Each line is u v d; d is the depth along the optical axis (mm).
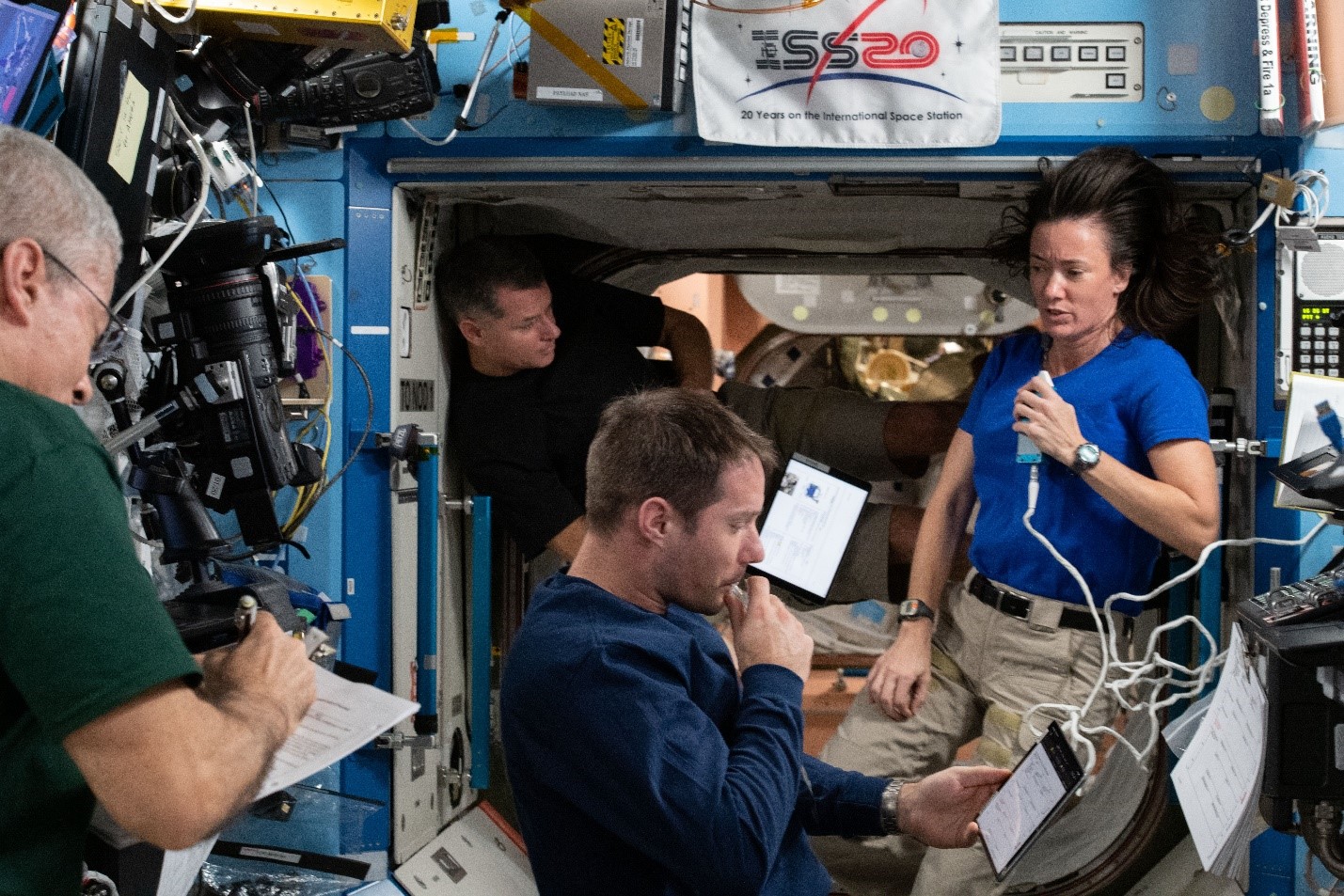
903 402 4223
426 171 3193
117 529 1378
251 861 3121
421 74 2959
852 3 2955
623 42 2965
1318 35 2865
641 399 2025
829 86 2988
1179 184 3086
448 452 3631
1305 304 2980
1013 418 2930
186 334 2348
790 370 6430
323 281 3174
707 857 1759
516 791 1938
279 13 2564
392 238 3209
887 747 3209
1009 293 4215
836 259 4262
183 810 1351
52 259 1491
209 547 2205
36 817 1448
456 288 3498
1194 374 3766
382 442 3156
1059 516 2857
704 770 1781
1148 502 2633
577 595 1934
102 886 1954
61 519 1336
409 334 3336
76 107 2146
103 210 1584
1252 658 2127
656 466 1925
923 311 5773
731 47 2996
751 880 1781
